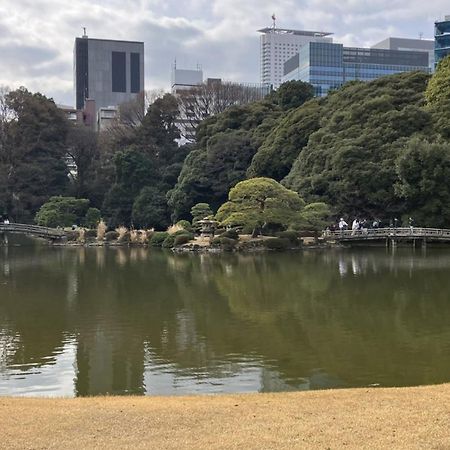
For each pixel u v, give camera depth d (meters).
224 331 20.94
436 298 26.69
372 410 10.55
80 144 91.06
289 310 24.56
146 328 21.66
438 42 126.56
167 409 10.95
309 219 52.75
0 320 23.34
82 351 18.48
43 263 47.03
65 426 9.80
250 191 50.81
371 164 57.47
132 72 192.75
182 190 73.12
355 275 34.75
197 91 104.50
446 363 16.58
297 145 70.38
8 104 85.75
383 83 70.50
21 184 81.44
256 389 14.45
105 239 68.81
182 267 41.81
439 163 54.44
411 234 52.25
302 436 9.03
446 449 8.39
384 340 19.28
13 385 15.16
